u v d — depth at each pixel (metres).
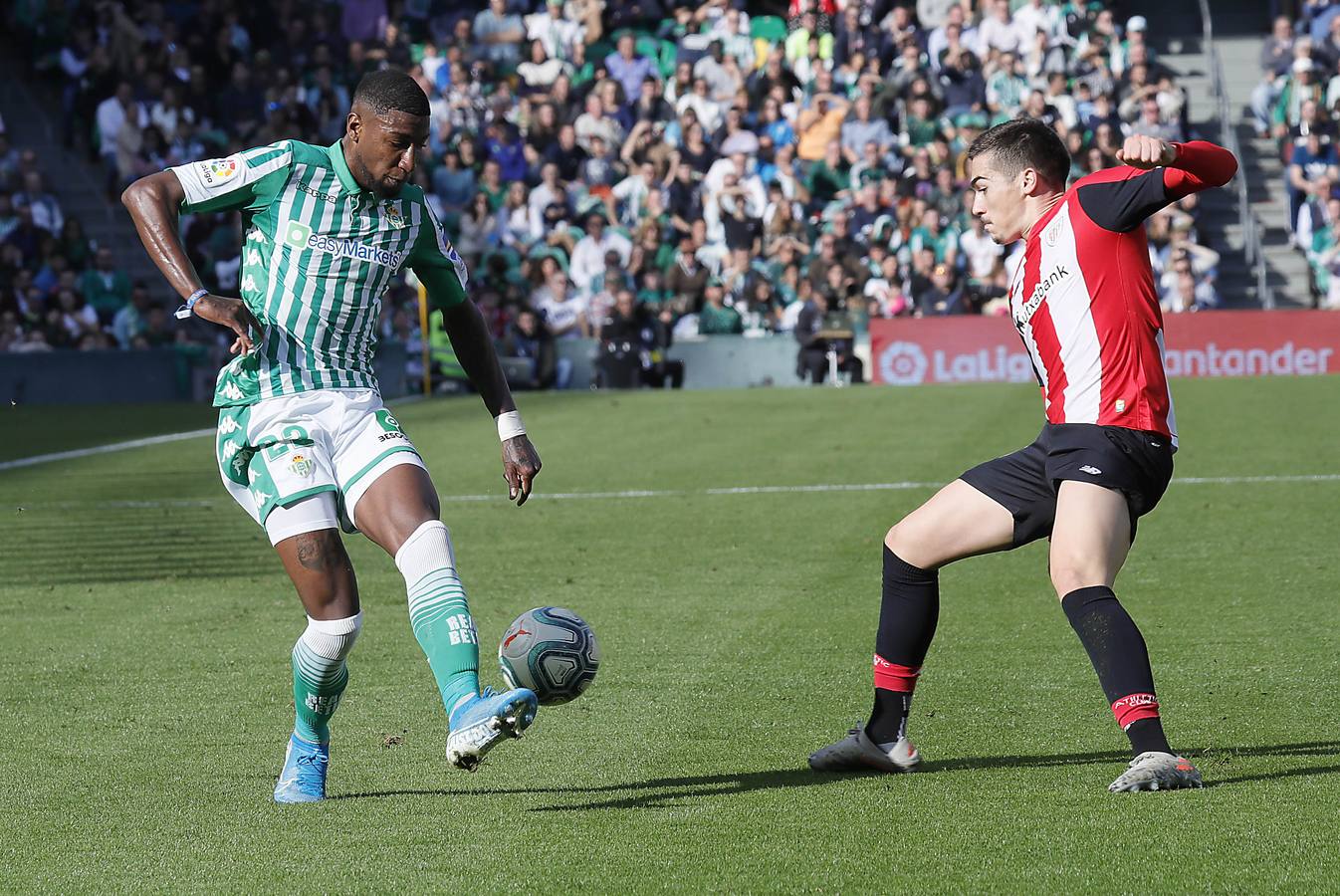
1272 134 74.69
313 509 13.09
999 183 13.64
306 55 78.12
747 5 81.62
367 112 13.11
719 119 73.00
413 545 12.81
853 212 65.12
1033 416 44.12
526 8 80.44
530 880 10.91
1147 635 19.64
